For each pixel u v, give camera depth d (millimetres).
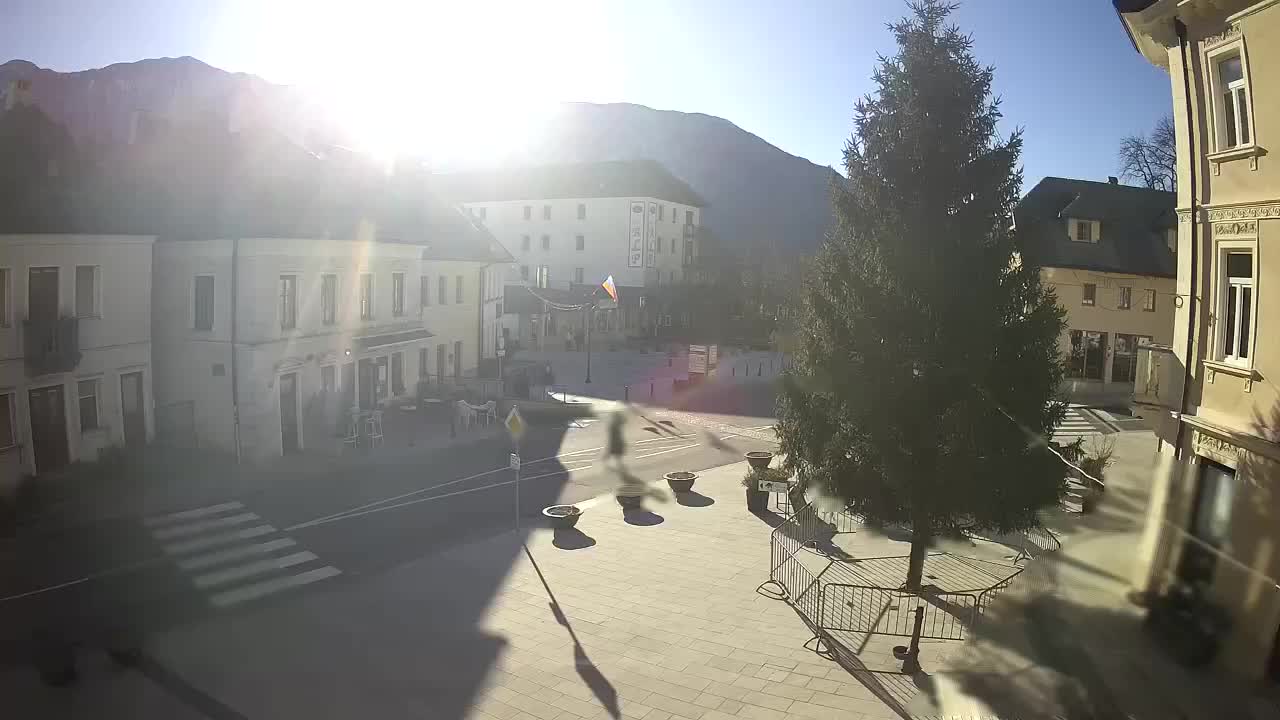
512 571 16031
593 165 84500
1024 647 4672
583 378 50031
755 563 16594
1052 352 12500
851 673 11414
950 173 12797
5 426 19297
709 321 75812
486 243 47469
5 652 11992
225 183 26703
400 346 32250
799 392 13828
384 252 31938
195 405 24922
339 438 27953
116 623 13156
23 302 19719
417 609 14008
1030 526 12281
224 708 10445
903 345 12633
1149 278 36688
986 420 12086
